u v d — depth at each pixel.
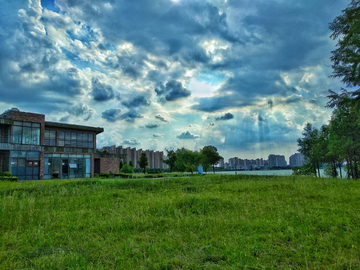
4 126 30.53
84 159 37.72
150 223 6.70
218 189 13.35
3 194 12.43
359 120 17.55
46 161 33.38
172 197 10.30
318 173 31.23
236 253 4.48
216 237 5.44
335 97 16.16
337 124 23.80
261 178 20.02
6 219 7.30
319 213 7.11
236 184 14.69
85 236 5.79
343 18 14.07
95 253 4.84
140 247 5.06
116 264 4.35
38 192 13.13
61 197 11.45
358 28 13.49
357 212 6.88
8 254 4.91
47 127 36.78
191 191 13.48
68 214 7.98
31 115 32.22
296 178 18.69
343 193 10.11
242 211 7.72
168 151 70.38
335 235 5.29
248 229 5.87
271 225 6.08
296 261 4.20
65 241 5.59
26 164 30.50
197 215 7.55
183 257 4.50
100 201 10.30
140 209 8.30
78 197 11.52
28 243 5.50
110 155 45.22
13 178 24.05
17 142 30.78
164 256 4.57
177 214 7.53
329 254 4.41
